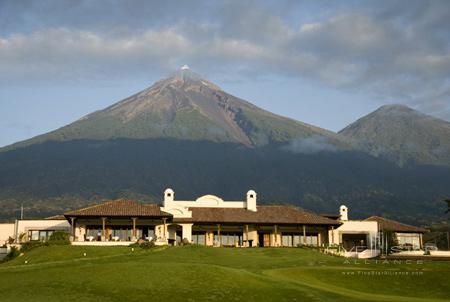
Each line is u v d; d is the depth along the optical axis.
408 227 112.62
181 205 101.69
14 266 65.25
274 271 58.44
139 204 95.94
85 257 72.19
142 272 50.94
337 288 53.03
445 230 143.12
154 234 95.25
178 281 48.69
